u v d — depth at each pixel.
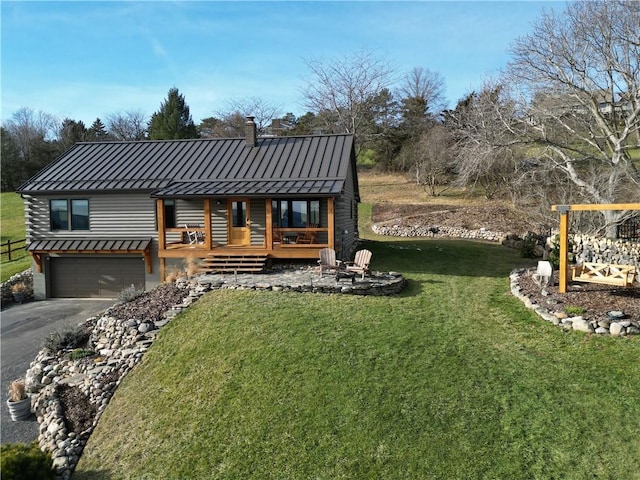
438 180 40.12
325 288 14.52
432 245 24.44
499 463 7.24
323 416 8.57
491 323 12.05
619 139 19.45
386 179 45.53
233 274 17.16
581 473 6.93
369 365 9.90
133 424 9.48
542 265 14.41
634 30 18.36
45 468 8.13
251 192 17.53
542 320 11.87
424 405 8.58
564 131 22.09
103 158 22.44
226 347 11.21
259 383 9.71
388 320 12.22
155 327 12.96
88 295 20.70
